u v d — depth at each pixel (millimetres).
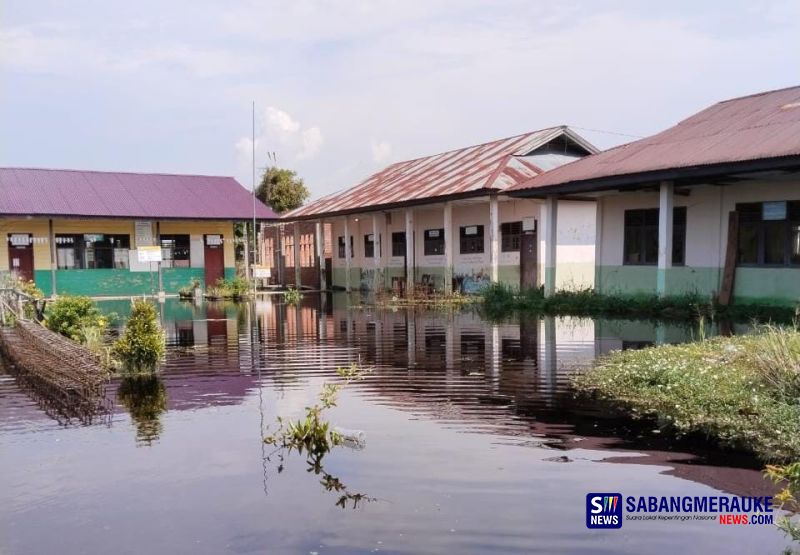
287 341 12672
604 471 5125
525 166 21266
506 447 5727
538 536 4105
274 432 6316
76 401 7754
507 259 21344
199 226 28031
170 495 4832
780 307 13711
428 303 20312
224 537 4164
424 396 7652
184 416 6977
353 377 8836
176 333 14258
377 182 30141
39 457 5699
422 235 25375
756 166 12141
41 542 4152
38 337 10836
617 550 3928
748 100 16672
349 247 28156
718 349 8953
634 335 12172
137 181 28922
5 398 8078
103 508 4633
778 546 3967
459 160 25828
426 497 4699
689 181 14578
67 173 28172
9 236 25000
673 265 16344
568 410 6887
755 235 14617
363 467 5309
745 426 5898
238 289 25766
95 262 26484
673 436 5938
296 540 4102
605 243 18297
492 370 9156
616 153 17188
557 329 13359
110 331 15070
